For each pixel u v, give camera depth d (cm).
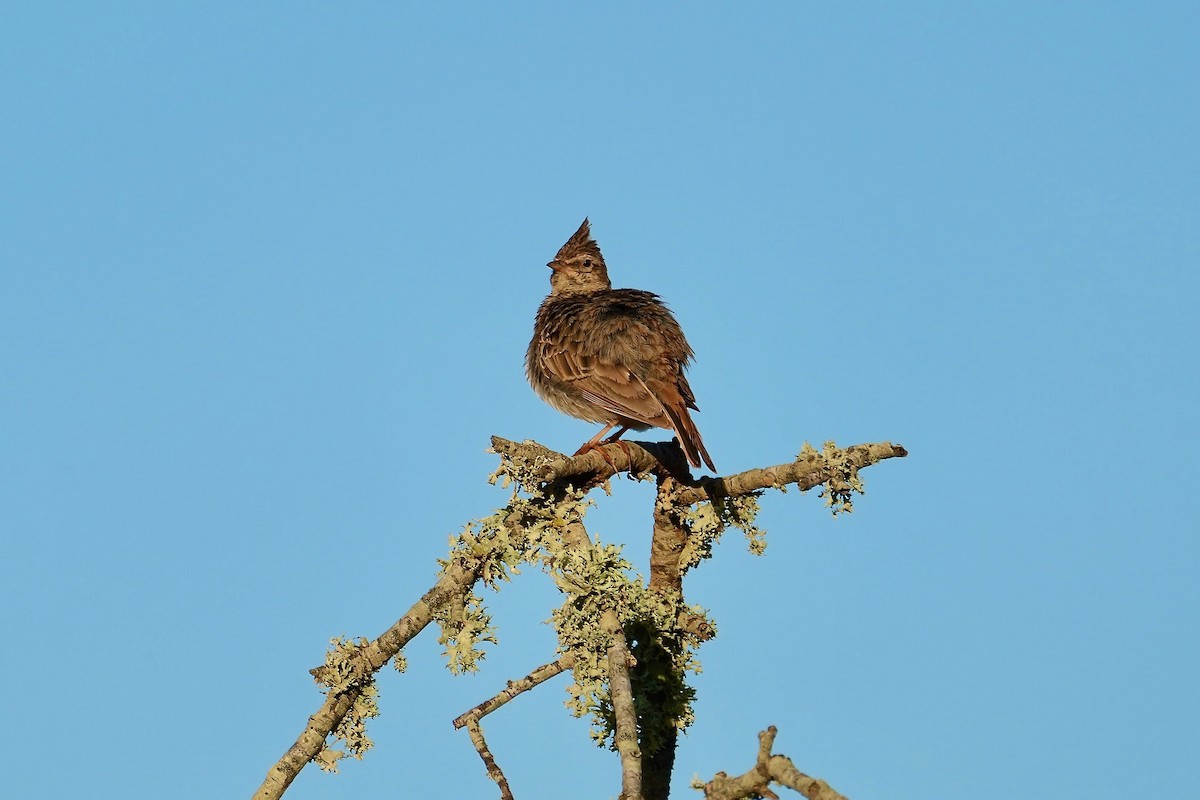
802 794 874
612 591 1223
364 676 1295
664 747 1448
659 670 1434
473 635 1305
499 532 1311
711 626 1456
